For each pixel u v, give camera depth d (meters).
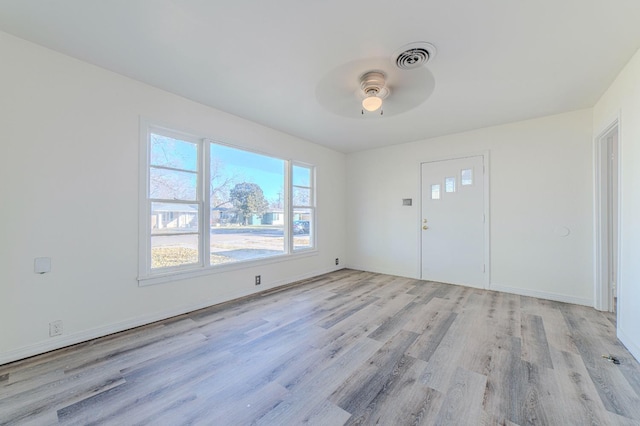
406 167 4.55
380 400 1.54
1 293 1.88
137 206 2.55
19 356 1.94
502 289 3.65
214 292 3.15
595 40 1.88
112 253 2.39
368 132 3.98
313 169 4.68
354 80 2.46
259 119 3.46
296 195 4.38
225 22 1.74
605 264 2.95
